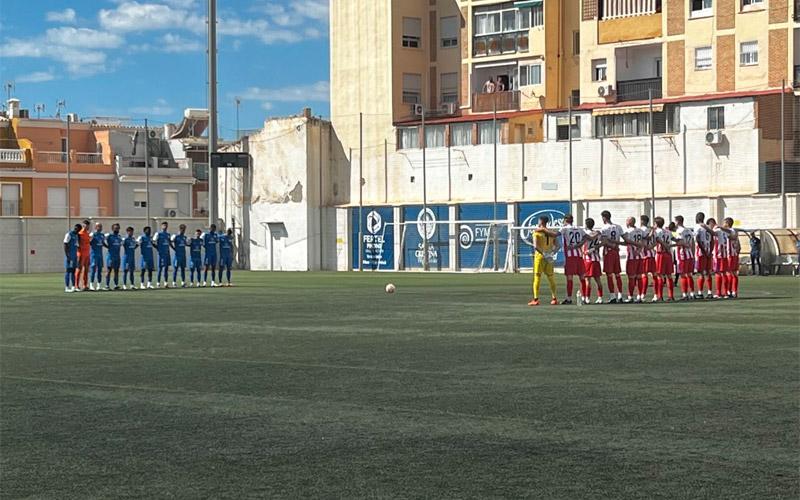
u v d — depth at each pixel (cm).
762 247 5244
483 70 7419
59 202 9006
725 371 1412
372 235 7150
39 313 2850
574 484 780
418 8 7444
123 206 9262
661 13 6481
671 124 6072
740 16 6162
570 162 6050
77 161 9244
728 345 1755
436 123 6988
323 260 7412
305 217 7369
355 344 1848
